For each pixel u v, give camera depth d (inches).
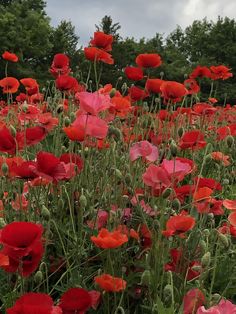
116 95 134.5
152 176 82.6
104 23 1589.6
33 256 68.0
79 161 94.7
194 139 113.9
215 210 91.7
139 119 151.4
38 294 59.7
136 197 88.2
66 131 91.0
